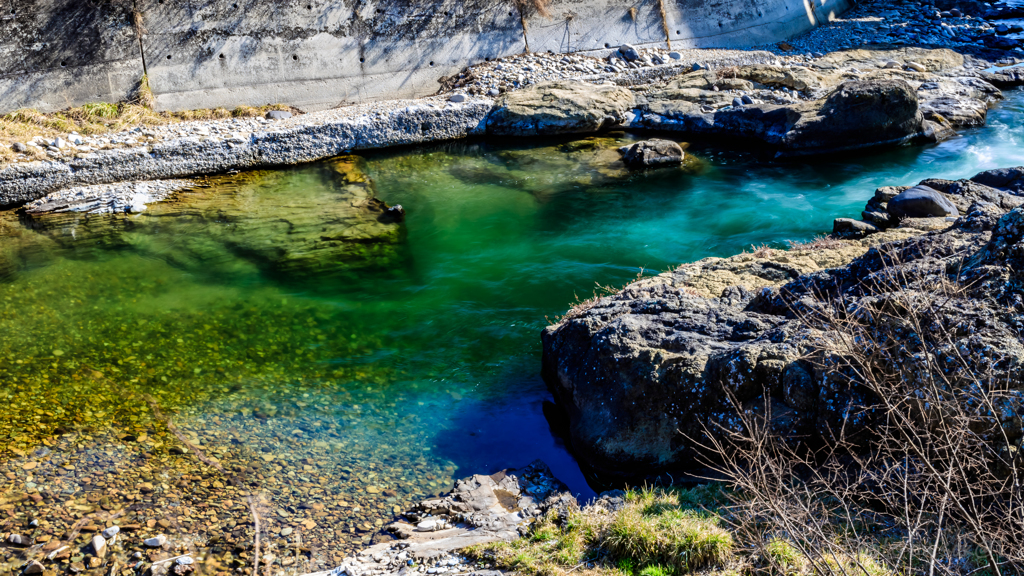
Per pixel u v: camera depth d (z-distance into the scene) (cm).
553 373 771
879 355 557
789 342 612
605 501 596
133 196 1291
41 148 1329
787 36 2258
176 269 1068
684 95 1702
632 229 1212
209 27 1541
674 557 501
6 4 1372
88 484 629
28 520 581
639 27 1998
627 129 1678
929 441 475
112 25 1471
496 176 1427
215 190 1345
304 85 1638
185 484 634
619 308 752
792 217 1227
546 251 1141
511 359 853
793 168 1445
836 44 2148
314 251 1127
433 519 599
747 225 1207
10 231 1175
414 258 1122
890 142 1513
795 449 580
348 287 1031
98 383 788
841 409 563
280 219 1230
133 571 534
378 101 1702
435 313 961
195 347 870
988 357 512
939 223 961
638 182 1393
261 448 690
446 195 1348
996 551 451
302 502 620
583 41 1934
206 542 567
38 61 1423
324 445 700
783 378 588
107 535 566
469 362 850
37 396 758
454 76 1784
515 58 1838
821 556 434
